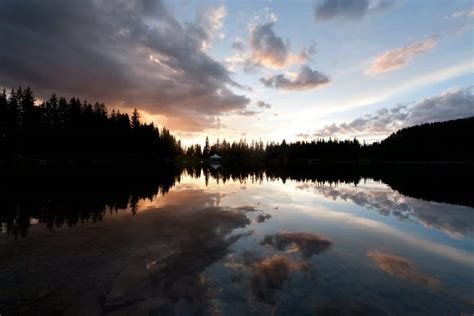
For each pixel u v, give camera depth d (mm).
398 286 4570
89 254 5789
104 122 50219
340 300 4074
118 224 8430
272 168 52906
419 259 5891
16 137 36875
